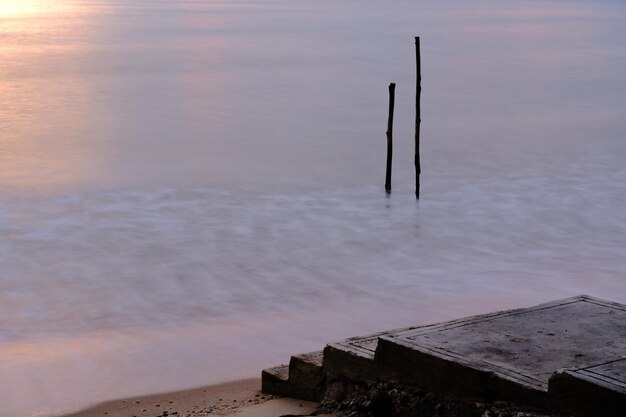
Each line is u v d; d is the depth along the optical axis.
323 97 54.72
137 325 16.06
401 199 28.19
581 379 7.16
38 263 20.42
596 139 40.50
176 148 37.38
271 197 28.05
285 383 9.88
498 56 82.56
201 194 28.23
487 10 169.00
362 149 37.59
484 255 21.64
